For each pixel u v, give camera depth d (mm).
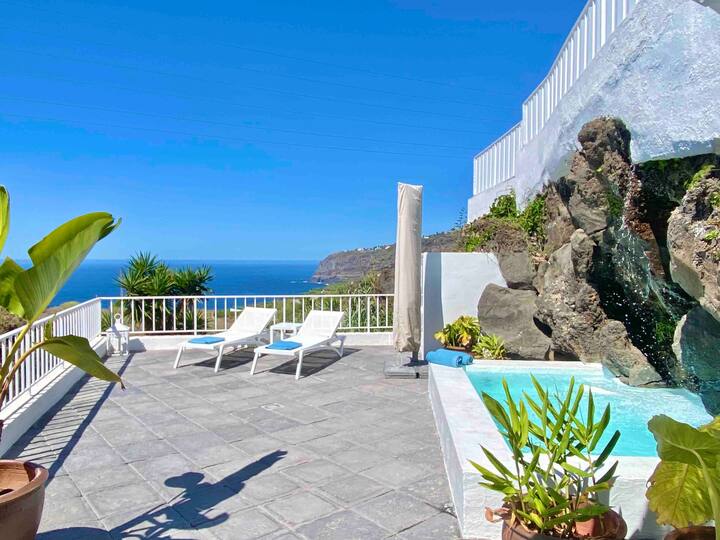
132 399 6039
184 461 4160
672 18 4629
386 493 3600
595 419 5340
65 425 5055
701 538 2402
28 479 2729
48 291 2609
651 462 3250
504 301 8367
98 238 2695
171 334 10094
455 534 3074
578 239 6895
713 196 4141
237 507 3381
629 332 7145
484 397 2877
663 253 5430
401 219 7359
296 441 4637
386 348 9594
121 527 3121
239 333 8312
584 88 6871
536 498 2627
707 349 4914
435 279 8805
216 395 6242
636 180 5395
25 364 5336
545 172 8766
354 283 14094
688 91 4391
